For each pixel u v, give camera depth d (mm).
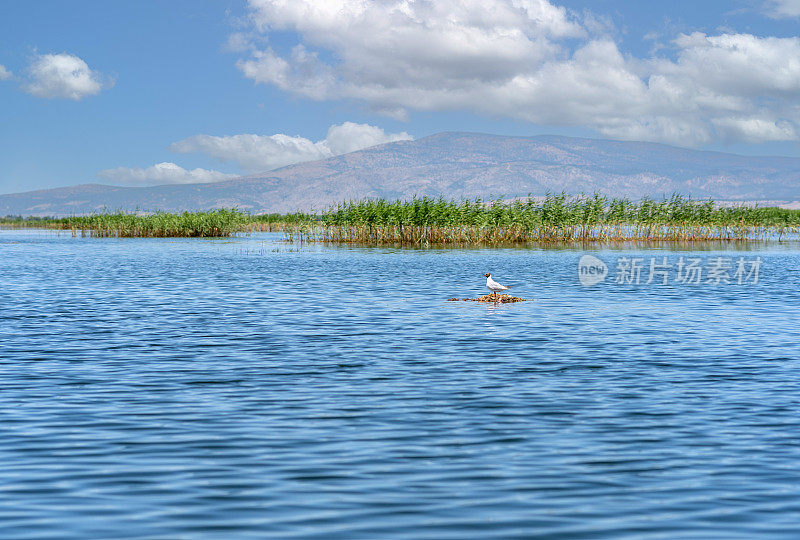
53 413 19250
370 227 124375
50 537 11711
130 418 18781
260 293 50625
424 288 53781
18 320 37281
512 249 105812
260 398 20953
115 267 75438
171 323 36281
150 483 14102
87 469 14883
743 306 43375
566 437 17188
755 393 21578
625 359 26859
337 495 13523
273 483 14133
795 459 15570
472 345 29812
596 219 125750
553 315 39094
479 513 12719
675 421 18562
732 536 11805
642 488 13914
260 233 185125
